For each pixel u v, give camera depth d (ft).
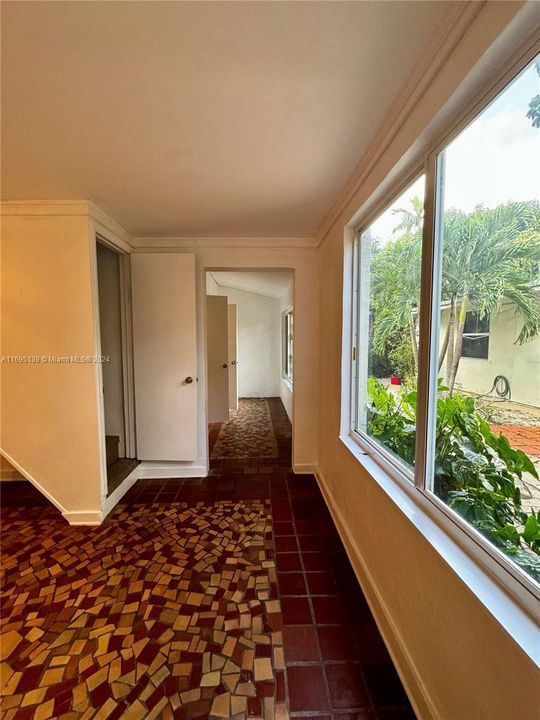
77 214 7.26
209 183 6.39
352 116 4.41
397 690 4.04
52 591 5.61
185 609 5.24
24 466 7.69
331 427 8.26
